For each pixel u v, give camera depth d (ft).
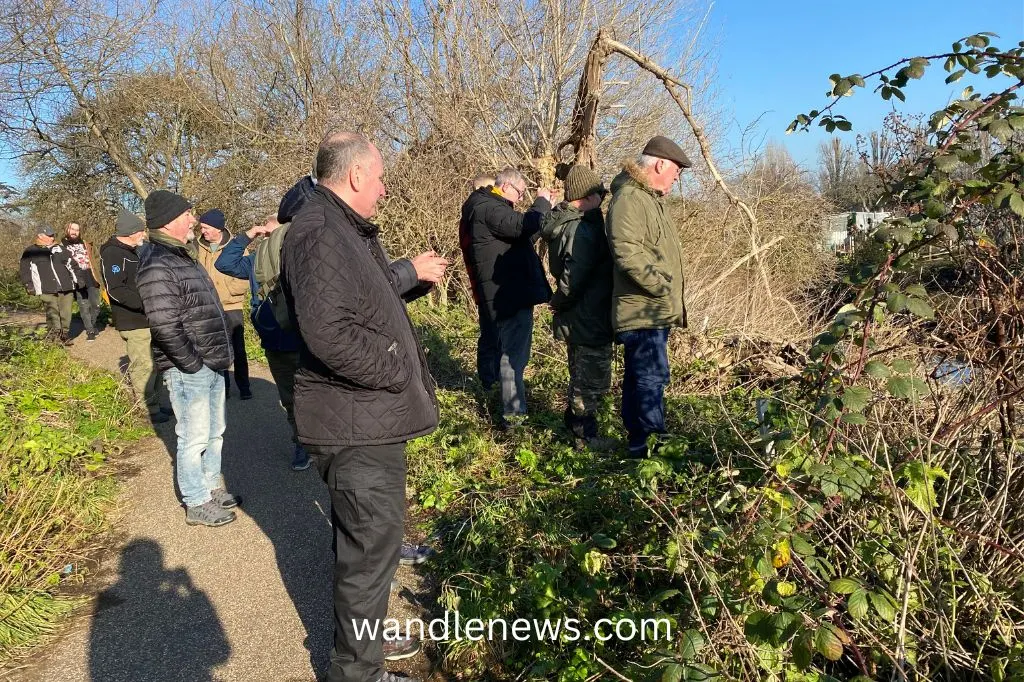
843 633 6.54
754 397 17.46
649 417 13.74
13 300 53.16
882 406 9.16
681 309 13.75
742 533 8.29
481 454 15.69
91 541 13.08
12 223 51.39
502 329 16.85
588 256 14.24
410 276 10.14
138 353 20.76
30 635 10.16
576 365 15.10
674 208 28.68
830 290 25.93
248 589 11.32
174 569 12.00
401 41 38.63
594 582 9.62
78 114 53.88
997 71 8.01
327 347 7.51
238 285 22.50
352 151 8.16
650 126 37.70
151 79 56.95
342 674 8.32
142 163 61.41
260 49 49.78
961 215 7.85
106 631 10.32
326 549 12.52
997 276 8.41
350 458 8.02
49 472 14.66
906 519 7.88
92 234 63.41
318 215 7.89
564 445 15.85
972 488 8.81
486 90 36.29
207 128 58.95
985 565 8.31
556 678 8.66
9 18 30.60
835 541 8.40
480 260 16.72
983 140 8.21
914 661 7.41
